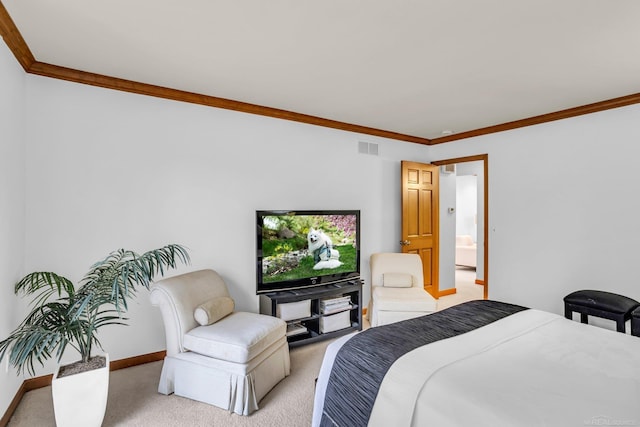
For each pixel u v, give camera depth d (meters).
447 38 2.12
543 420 1.13
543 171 3.84
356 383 1.61
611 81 2.81
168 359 2.43
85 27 2.00
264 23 1.95
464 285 6.15
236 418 2.15
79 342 2.07
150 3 1.76
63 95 2.59
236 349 2.21
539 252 3.88
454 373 1.43
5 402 2.07
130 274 2.08
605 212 3.38
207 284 2.79
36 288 2.24
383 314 3.41
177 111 3.08
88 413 1.94
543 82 2.84
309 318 3.34
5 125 2.04
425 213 4.90
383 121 4.05
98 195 2.73
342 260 3.84
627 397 1.27
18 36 2.07
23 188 2.40
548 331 1.95
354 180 4.31
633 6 1.76
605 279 3.39
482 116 3.83
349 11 1.83
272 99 3.27
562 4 1.75
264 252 3.32
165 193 3.03
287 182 3.74
